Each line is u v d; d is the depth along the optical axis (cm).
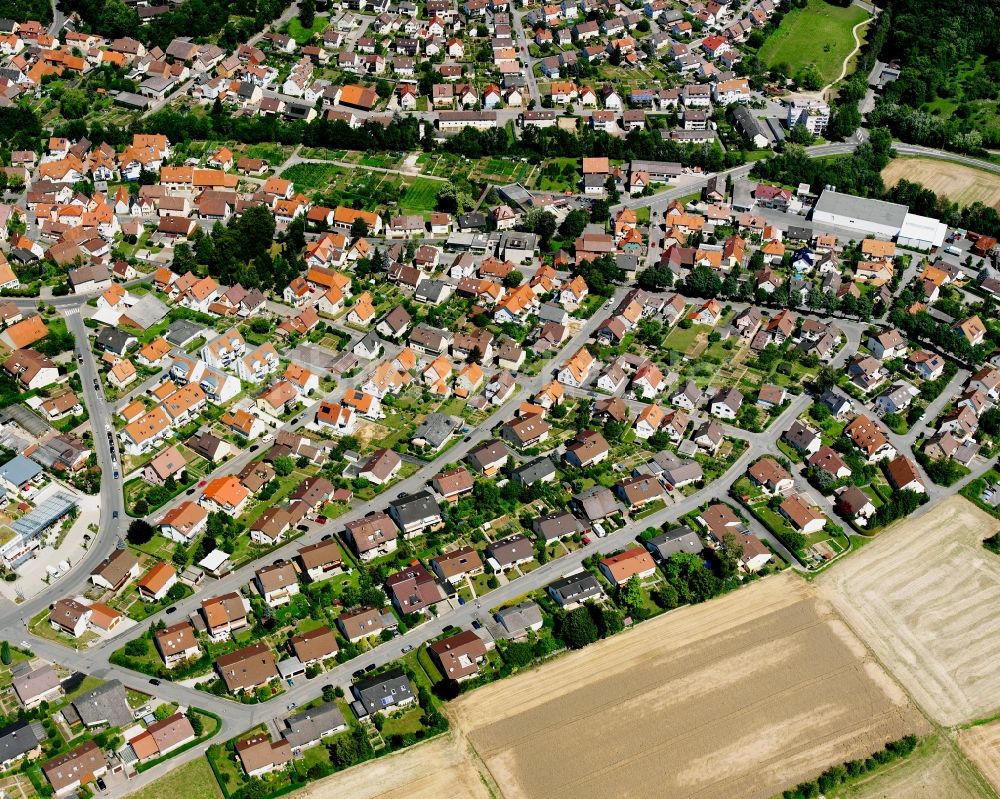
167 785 18812
